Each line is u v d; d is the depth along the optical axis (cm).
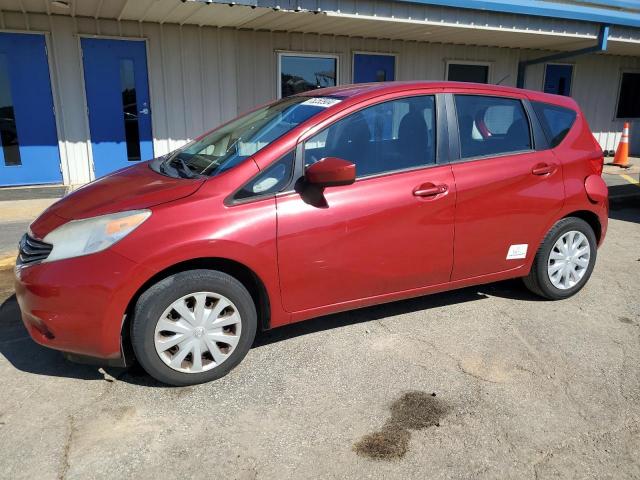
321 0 806
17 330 387
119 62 881
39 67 834
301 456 259
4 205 743
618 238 650
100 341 294
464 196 374
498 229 393
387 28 969
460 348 363
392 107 363
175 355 308
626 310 429
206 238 300
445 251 375
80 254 292
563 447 267
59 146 871
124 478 243
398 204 350
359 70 1104
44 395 305
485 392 312
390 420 286
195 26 919
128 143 916
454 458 258
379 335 381
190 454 259
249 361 345
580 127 442
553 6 1052
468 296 453
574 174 425
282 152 327
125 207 304
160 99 920
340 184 314
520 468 253
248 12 808
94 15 830
